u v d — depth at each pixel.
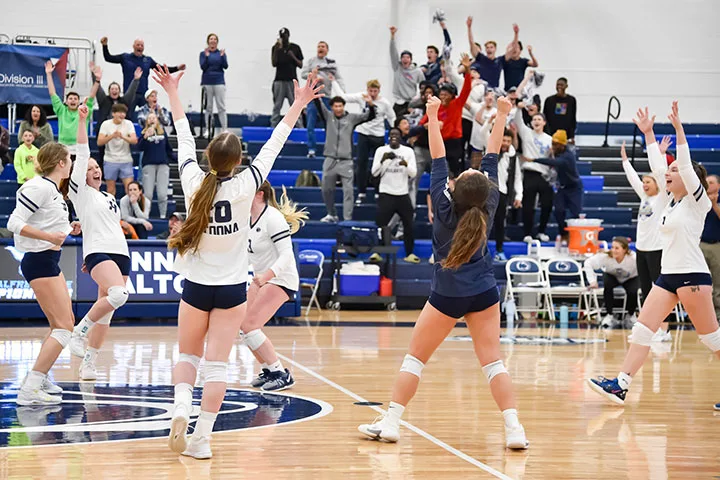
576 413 6.72
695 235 6.82
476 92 16.44
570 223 15.28
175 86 5.45
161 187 15.37
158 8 19.19
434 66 17.62
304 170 16.94
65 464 4.85
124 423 5.95
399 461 5.09
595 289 14.12
